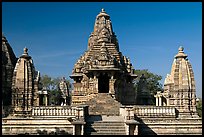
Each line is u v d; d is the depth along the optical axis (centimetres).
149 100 5075
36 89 3709
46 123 3406
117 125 3209
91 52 4928
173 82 3688
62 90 6731
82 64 5056
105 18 5453
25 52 3747
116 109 3941
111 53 4919
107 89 4931
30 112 3562
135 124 3097
